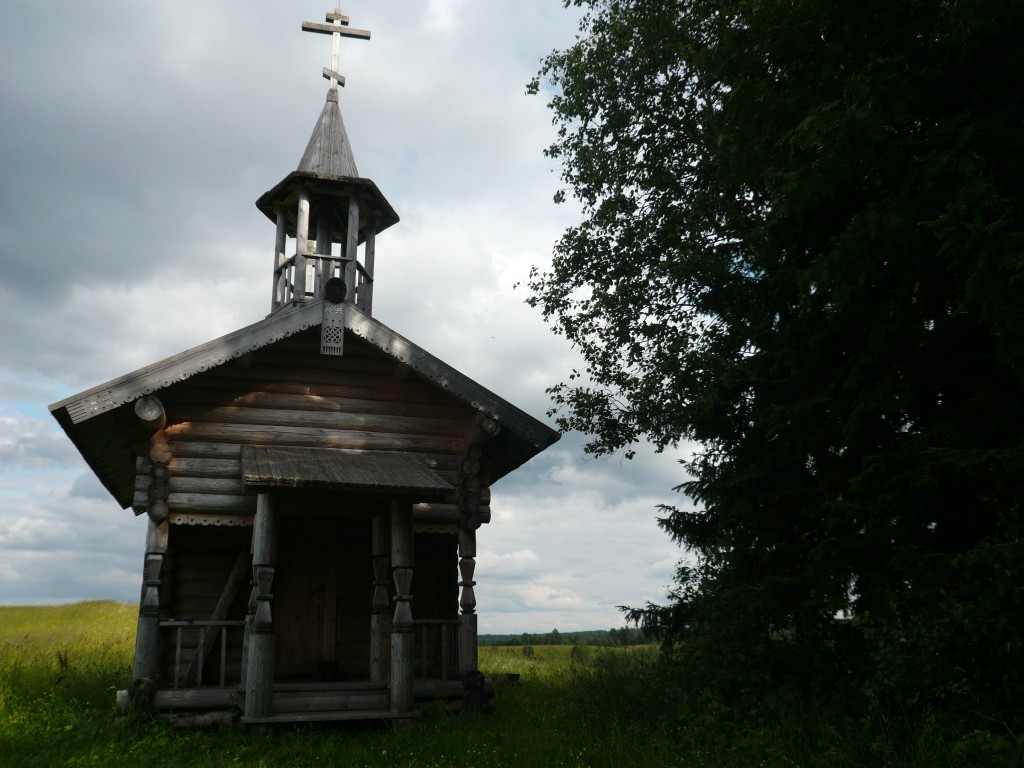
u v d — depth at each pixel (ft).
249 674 37.29
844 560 36.83
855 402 38.04
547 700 47.75
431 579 50.75
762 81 40.16
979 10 29.84
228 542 47.24
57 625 106.01
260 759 32.32
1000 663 30.04
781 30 38.65
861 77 32.91
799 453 41.98
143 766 31.01
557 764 32.30
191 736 36.09
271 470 38.32
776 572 43.16
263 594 38.01
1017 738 25.44
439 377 45.62
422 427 47.37
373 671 45.09
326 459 42.52
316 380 46.24
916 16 34.30
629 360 66.23
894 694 31.86
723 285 57.72
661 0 61.77
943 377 35.81
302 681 46.37
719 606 41.83
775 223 42.75
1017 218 31.73
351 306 45.01
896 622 31.48
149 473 41.75
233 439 43.88
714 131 59.82
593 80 66.03
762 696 37.27
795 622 39.32
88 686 47.93
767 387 46.16
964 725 28.48
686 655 43.14
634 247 65.62
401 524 40.88
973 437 32.91
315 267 52.34
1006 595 28.50
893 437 38.50
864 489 35.70
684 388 55.67
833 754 29.84
